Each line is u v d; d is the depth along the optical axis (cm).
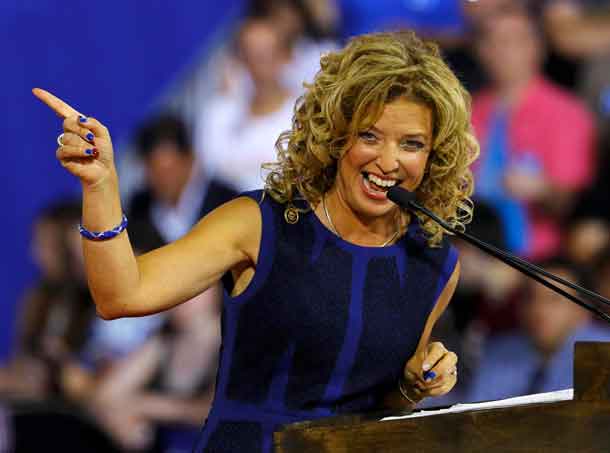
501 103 1866
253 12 1841
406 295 863
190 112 1861
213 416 838
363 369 849
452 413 692
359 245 857
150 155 1841
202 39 1853
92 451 1800
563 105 1855
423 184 880
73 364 1816
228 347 839
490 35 1862
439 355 845
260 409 833
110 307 768
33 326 1839
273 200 847
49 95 731
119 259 751
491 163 1852
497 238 1780
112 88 1862
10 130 1862
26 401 1811
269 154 1819
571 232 1812
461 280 1747
